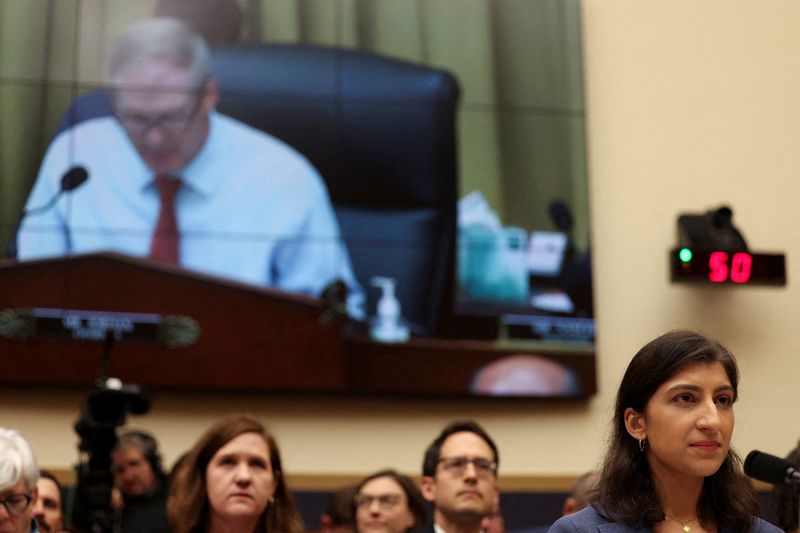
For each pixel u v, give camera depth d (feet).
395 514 15.94
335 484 21.88
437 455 15.12
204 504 12.12
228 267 21.71
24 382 20.89
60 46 21.97
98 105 21.88
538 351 22.30
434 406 22.47
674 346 8.26
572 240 22.77
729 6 25.02
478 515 14.83
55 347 21.01
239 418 12.37
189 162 21.93
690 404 8.17
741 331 23.72
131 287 21.38
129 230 21.54
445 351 22.02
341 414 22.21
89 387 21.11
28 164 21.49
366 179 22.36
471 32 23.17
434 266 22.26
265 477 12.09
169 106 22.00
